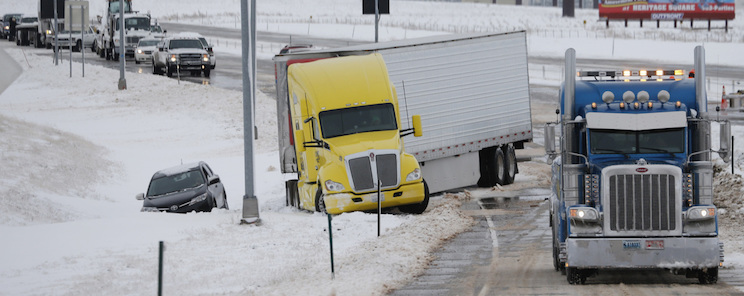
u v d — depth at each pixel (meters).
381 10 139.88
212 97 168.50
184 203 77.81
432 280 48.47
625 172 44.66
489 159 92.12
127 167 122.38
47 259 56.72
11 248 60.44
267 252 57.81
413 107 84.31
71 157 115.06
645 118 46.19
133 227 67.62
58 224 69.38
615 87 47.97
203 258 56.28
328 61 78.31
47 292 47.22
